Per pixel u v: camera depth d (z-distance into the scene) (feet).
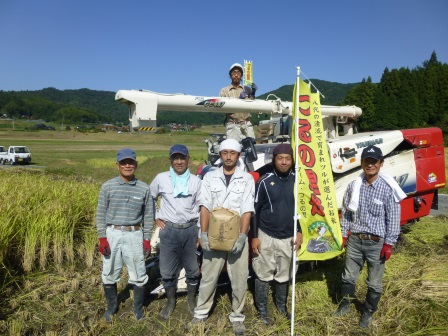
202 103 16.84
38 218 19.74
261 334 12.47
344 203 13.25
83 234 21.80
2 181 31.19
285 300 13.56
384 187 12.27
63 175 60.49
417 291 14.17
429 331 12.15
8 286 15.93
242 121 19.29
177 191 13.15
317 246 13.12
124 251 13.16
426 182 19.67
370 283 12.54
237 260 12.39
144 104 15.34
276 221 12.65
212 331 12.76
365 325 12.70
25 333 12.62
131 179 13.30
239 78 19.56
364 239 12.62
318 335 12.42
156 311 14.21
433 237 21.38
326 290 15.16
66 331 12.85
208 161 20.22
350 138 18.69
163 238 13.44
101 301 14.96
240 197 12.44
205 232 12.38
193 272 13.71
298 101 12.69
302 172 12.80
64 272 17.42
